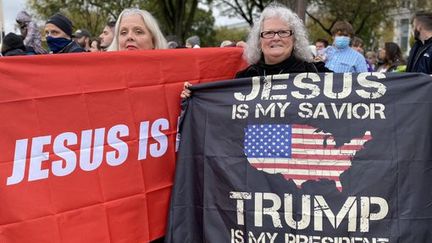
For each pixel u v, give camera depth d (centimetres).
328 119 249
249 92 265
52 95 238
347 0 2708
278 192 247
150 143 270
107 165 255
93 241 250
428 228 235
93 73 250
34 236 234
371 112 246
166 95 275
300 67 279
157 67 271
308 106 253
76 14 2619
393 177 238
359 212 237
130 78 262
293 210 244
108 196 255
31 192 233
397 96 246
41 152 236
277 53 275
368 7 2717
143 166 267
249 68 290
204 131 267
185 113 274
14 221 229
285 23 274
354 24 3011
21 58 230
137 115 265
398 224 234
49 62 238
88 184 249
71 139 244
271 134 254
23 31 633
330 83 255
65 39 460
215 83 269
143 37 299
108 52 254
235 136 259
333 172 243
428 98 244
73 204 245
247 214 250
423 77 247
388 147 240
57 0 2569
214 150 262
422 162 238
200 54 288
